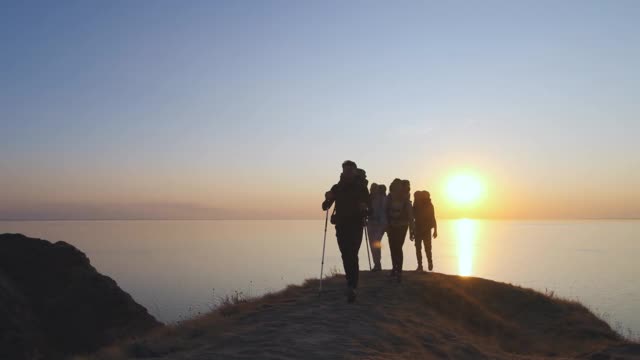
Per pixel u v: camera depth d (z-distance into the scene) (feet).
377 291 41.63
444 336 33.27
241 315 34.40
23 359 58.65
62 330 67.62
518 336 40.27
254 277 495.41
